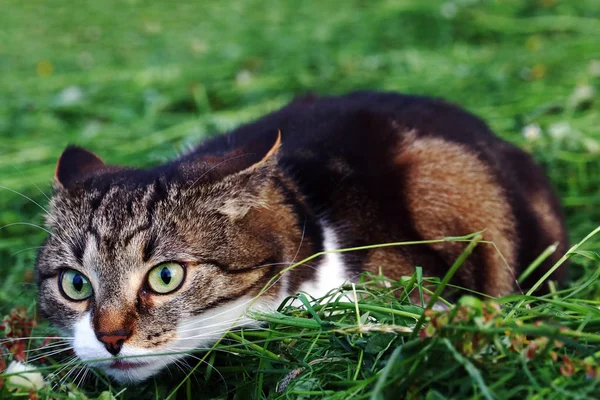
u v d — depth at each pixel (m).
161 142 0.78
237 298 0.44
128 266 0.42
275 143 0.46
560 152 0.70
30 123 0.85
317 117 0.54
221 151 0.52
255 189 0.45
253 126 0.56
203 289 0.43
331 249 0.48
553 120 0.76
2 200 0.71
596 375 0.36
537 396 0.36
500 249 0.52
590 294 0.52
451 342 0.37
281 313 0.43
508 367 0.37
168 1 1.35
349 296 0.48
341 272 0.48
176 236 0.43
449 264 0.51
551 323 0.38
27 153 0.77
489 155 0.55
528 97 0.80
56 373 0.45
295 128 0.54
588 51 0.90
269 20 1.18
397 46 1.02
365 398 0.38
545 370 0.37
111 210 0.44
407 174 0.51
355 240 0.49
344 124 0.53
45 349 0.47
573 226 0.65
